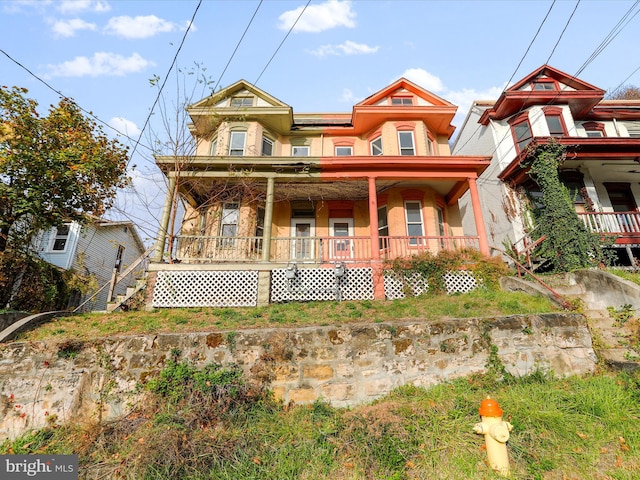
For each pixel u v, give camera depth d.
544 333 5.73
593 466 3.38
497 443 3.40
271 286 8.59
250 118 13.06
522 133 13.27
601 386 4.69
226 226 11.68
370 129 14.05
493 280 8.81
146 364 5.17
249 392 4.87
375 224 9.84
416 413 4.27
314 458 3.75
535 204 11.80
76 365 5.07
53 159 8.60
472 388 5.07
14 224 9.25
